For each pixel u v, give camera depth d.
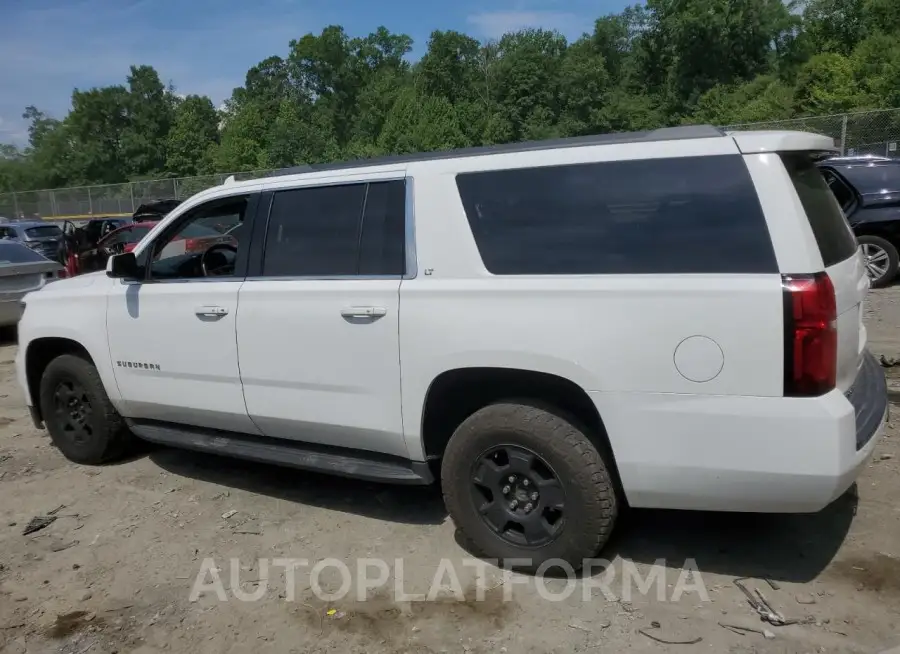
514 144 3.69
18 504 4.75
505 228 3.46
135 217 17.44
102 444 5.21
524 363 3.31
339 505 4.50
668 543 3.79
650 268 3.13
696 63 63.59
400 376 3.66
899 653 2.87
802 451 2.90
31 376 5.54
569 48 72.69
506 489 3.54
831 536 3.75
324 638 3.19
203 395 4.45
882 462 4.53
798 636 3.01
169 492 4.82
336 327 3.84
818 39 55.91
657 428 3.10
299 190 4.12
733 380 2.96
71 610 3.52
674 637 3.05
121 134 76.00
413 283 3.62
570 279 3.26
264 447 4.37
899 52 35.84
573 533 3.36
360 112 80.12
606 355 3.15
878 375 3.66
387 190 3.79
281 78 84.94
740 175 3.04
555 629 3.15
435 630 3.20
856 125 17.91
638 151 3.24
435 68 71.50
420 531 4.09
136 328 4.70
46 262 10.81
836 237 3.31
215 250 4.90
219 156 62.09
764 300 2.90
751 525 3.93
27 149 86.38
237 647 3.17
